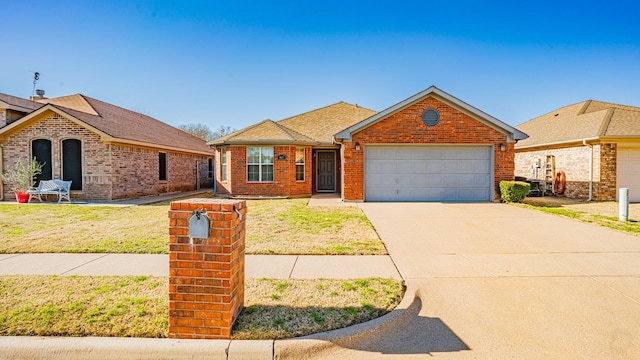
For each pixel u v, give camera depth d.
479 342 3.07
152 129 19.41
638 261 5.45
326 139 17.66
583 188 14.11
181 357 2.83
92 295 3.91
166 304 3.66
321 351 2.92
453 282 4.53
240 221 3.40
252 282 4.41
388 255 5.82
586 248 6.28
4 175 13.95
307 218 9.45
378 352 2.93
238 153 15.63
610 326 3.32
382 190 13.33
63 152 14.32
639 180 13.36
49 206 12.46
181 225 3.04
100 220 9.30
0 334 3.02
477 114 12.86
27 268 5.01
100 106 17.91
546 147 16.33
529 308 3.74
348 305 3.69
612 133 13.03
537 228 8.08
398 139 12.98
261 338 3.00
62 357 2.83
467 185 13.23
